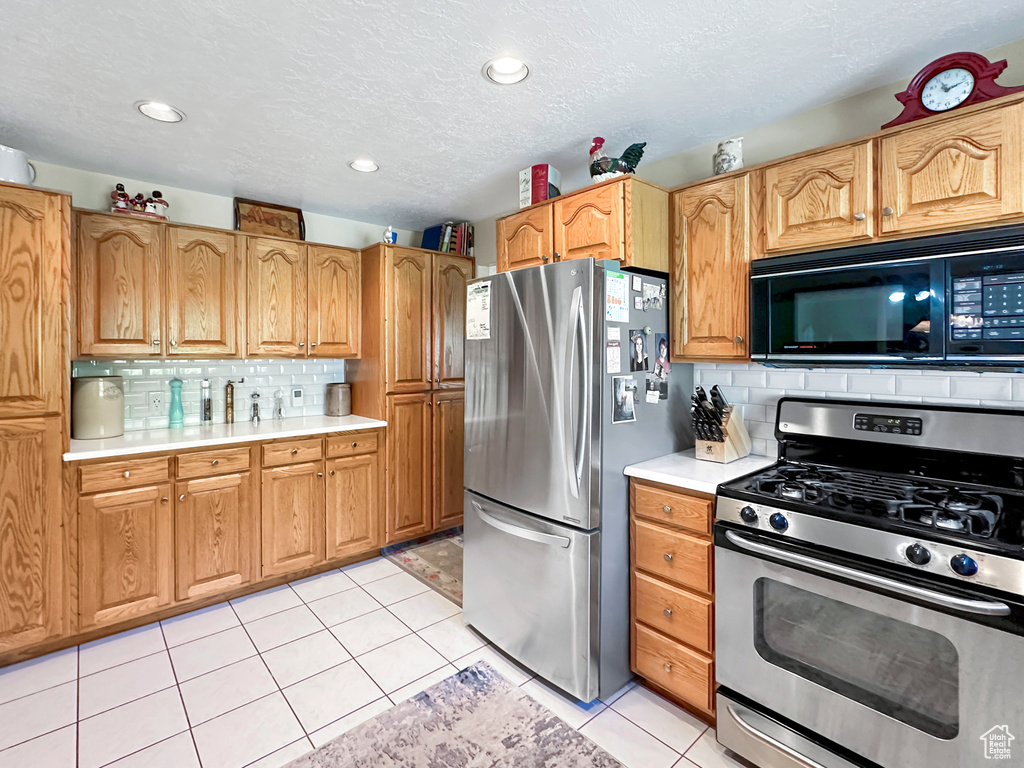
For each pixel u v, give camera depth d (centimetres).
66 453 224
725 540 166
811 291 176
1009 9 146
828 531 144
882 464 182
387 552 342
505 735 178
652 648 196
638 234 207
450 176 280
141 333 264
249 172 273
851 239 170
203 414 313
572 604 192
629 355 203
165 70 175
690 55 168
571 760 167
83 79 181
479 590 237
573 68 175
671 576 188
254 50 164
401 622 254
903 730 132
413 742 175
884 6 144
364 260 346
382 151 246
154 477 247
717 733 170
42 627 220
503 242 263
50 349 220
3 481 211
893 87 186
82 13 145
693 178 245
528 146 241
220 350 290
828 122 201
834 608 145
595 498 189
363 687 204
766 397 223
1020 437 155
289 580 300
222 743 173
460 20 150
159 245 269
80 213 245
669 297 224
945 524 131
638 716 188
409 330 341
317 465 303
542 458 203
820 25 153
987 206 144
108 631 240
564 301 194
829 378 204
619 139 233
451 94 192
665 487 189
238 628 247
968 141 147
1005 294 140
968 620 121
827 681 146
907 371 185
